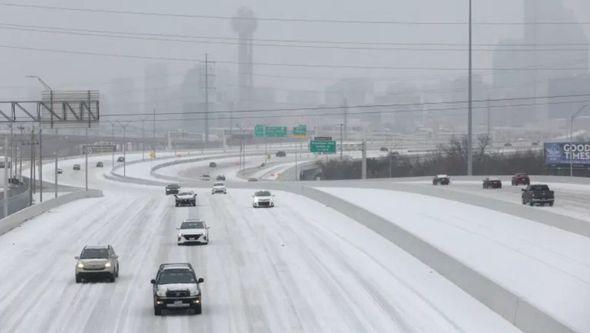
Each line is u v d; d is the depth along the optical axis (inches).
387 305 2162.9
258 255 3112.7
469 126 7652.6
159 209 5093.5
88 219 4503.0
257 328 1882.4
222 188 6496.1
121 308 2135.8
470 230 3452.3
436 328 1876.2
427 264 2790.4
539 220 3742.6
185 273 2098.9
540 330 1715.1
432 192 5383.9
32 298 2297.0
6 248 3390.7
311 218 4424.2
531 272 2381.9
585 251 2822.3
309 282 2529.5
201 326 1903.3
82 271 2541.8
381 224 3592.5
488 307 2092.8
